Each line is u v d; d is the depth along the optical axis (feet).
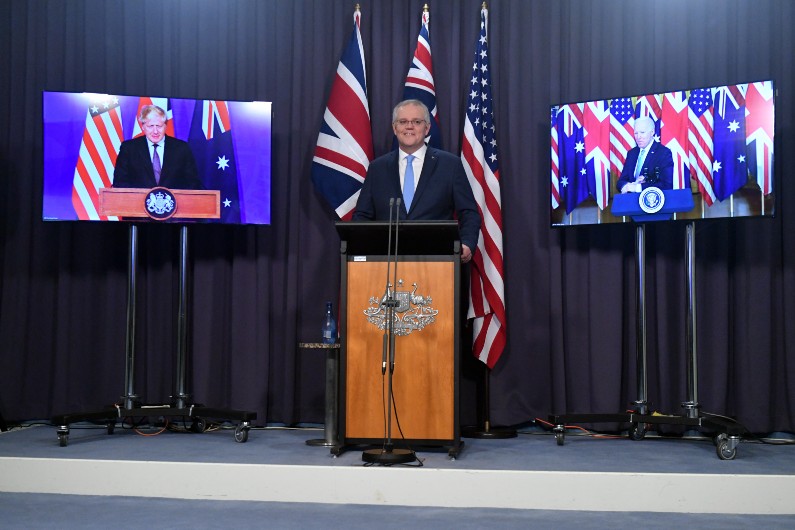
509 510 10.15
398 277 12.15
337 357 13.66
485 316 15.43
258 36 16.56
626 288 15.83
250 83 16.56
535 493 10.33
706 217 13.79
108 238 16.37
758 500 10.16
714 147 13.75
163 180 14.94
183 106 15.08
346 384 12.16
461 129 16.35
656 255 15.56
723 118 13.71
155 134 14.97
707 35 15.56
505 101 16.33
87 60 16.42
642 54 15.85
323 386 16.20
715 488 10.20
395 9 16.53
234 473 10.77
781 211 14.93
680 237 15.47
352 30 16.52
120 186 14.84
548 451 13.01
